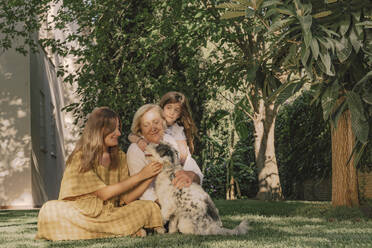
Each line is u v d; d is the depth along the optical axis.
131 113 10.40
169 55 10.20
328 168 12.42
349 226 4.40
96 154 3.70
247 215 6.09
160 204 3.74
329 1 4.02
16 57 11.91
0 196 11.35
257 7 3.76
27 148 11.60
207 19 8.12
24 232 4.32
